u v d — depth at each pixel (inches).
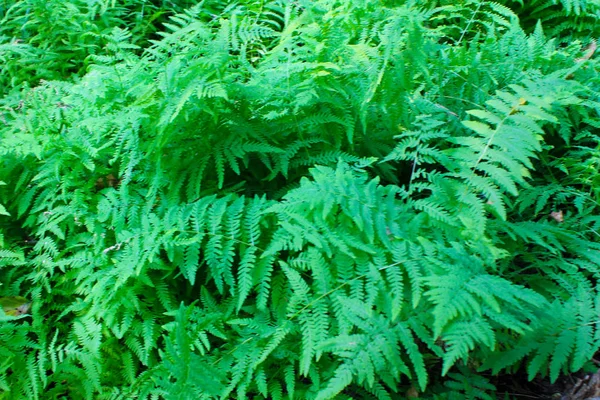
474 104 109.4
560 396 88.1
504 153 82.4
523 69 119.0
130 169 96.4
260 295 84.4
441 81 112.0
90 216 100.2
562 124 106.8
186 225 88.9
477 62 114.5
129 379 91.9
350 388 84.8
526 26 153.6
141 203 98.5
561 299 86.9
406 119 104.3
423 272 79.7
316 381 79.5
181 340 79.5
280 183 106.0
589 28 142.9
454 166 88.7
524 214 105.4
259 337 84.5
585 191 105.2
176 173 96.8
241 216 90.6
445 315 69.4
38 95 125.3
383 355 78.2
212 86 85.8
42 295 102.8
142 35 163.8
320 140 99.3
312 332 77.5
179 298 97.6
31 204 111.4
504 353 80.3
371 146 105.3
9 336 94.2
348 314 75.8
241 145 94.6
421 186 90.4
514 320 71.6
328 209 81.5
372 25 110.5
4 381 90.5
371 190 87.0
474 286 73.4
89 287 94.1
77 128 102.4
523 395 89.5
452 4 145.4
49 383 94.3
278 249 82.6
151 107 92.1
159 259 88.9
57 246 104.8
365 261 82.6
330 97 96.0
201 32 108.5
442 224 85.5
